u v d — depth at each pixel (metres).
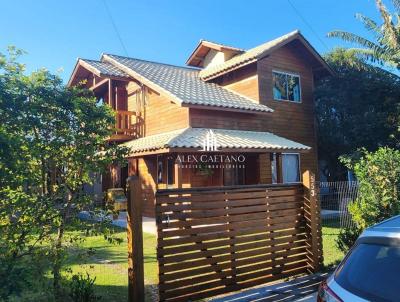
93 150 5.92
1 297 4.38
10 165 4.81
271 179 17.81
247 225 6.69
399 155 8.88
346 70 20.89
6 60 5.45
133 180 5.57
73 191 5.85
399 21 18.05
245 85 18.97
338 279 2.96
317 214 7.82
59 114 5.73
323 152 22.20
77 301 5.50
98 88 21.02
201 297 5.97
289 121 19.44
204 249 6.08
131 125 19.36
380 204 8.79
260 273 6.79
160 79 18.11
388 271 2.69
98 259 8.99
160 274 5.61
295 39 19.44
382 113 19.12
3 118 5.26
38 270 5.18
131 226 5.46
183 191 5.93
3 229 5.04
